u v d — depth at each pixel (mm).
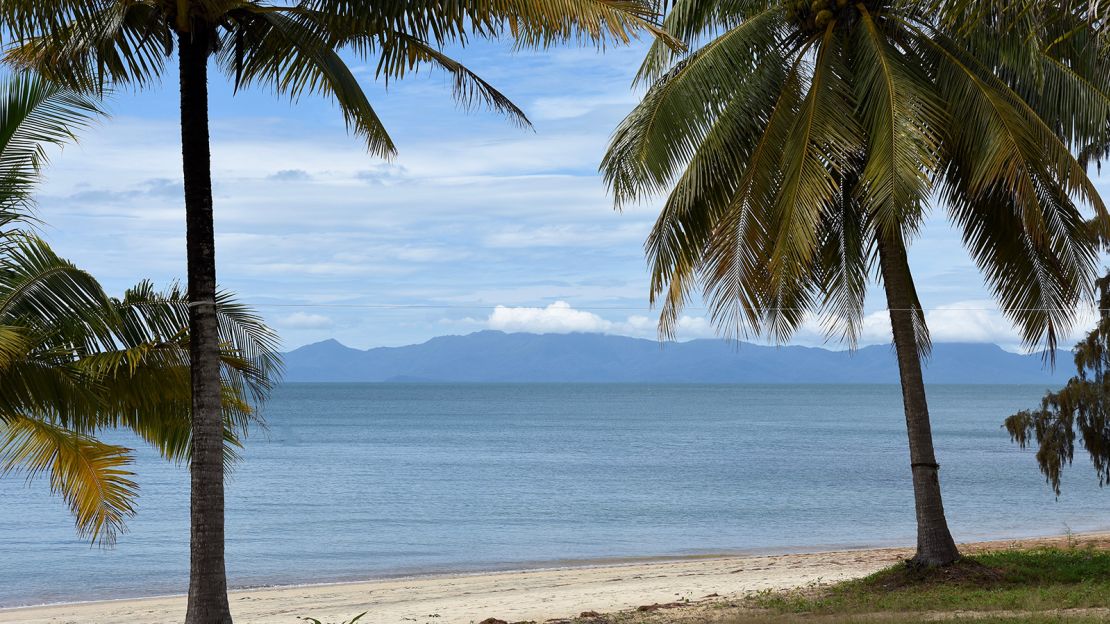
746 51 13148
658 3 12055
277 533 34062
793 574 19219
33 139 10383
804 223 11750
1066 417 19922
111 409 10961
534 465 62062
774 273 11930
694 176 13180
